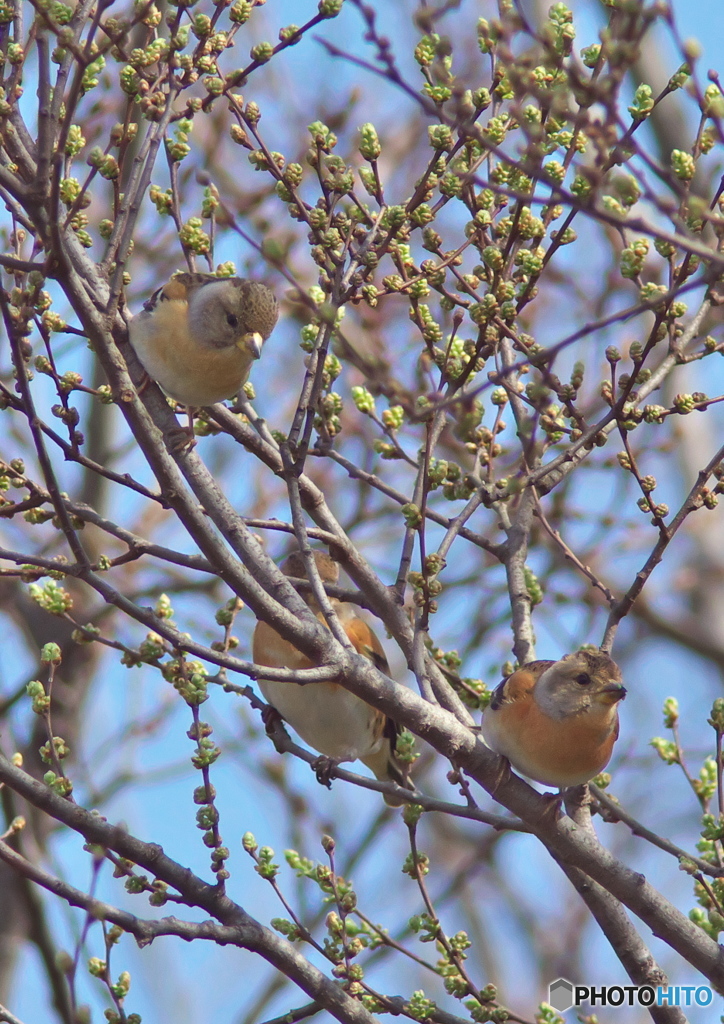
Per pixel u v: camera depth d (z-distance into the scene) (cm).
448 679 1100
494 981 2012
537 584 1123
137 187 914
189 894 898
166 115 957
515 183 980
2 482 908
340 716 1205
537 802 920
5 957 1442
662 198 650
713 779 977
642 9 640
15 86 952
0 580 1736
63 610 848
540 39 683
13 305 839
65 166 989
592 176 656
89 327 832
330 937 938
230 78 989
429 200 1035
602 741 940
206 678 891
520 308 957
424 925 935
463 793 934
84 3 942
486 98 986
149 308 1057
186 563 889
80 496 1783
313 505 1135
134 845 885
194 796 899
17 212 936
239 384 1055
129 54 962
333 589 1091
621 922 972
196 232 1097
